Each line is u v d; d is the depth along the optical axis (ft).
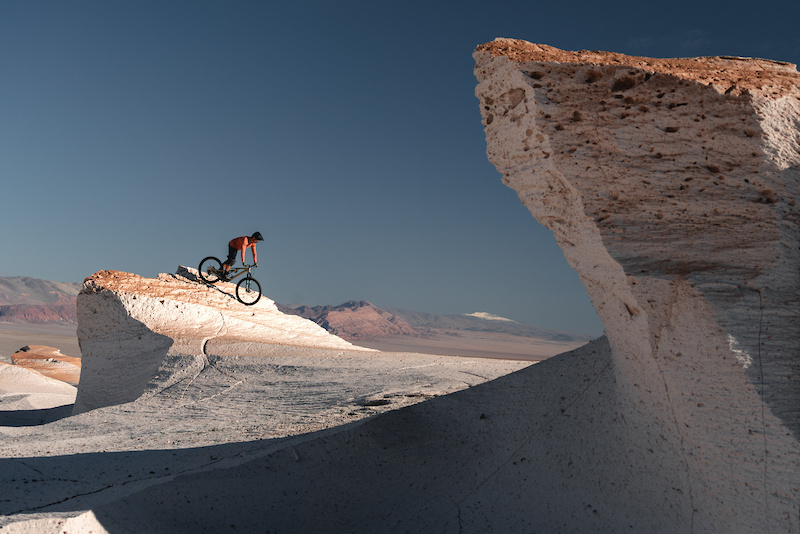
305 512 16.06
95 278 60.13
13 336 424.46
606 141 12.30
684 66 12.92
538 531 14.19
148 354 55.16
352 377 40.22
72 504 13.48
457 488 16.90
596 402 16.80
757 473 10.80
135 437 25.57
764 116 11.56
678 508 12.27
